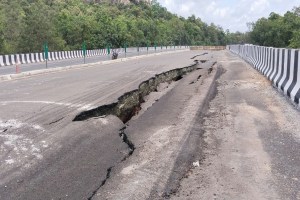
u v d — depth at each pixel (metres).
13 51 49.94
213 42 177.75
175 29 138.62
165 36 118.00
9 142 5.87
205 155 5.49
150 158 5.37
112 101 9.14
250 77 15.66
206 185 4.43
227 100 9.98
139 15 135.38
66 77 16.17
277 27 101.69
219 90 11.96
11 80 15.59
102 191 4.26
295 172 4.77
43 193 4.17
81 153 5.52
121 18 100.88
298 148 5.72
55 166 4.96
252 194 4.15
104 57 42.31
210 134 6.59
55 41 56.50
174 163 5.13
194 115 8.03
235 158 5.33
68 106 8.52
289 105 9.12
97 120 7.61
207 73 18.70
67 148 5.70
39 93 10.86
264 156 5.39
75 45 67.19
